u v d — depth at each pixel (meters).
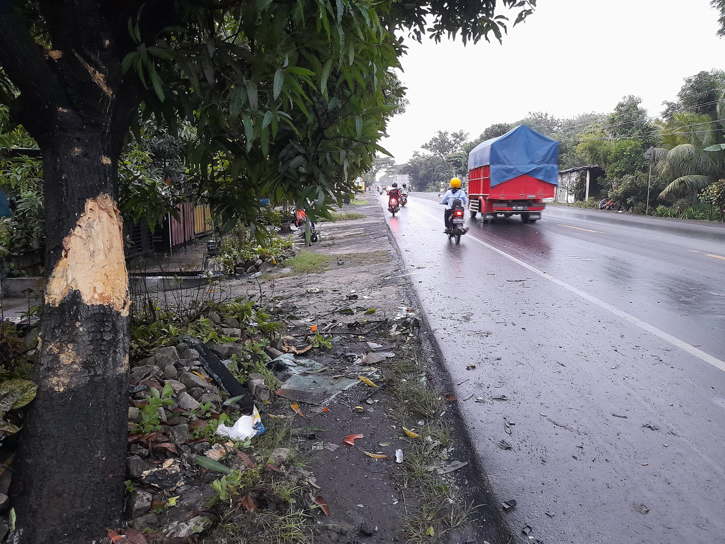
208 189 3.76
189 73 2.29
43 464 2.10
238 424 3.14
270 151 2.90
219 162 3.63
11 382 2.11
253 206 3.74
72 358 2.14
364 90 2.73
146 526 2.29
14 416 2.50
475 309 6.94
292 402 3.77
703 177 26.25
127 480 2.50
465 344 5.47
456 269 10.10
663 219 24.94
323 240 16.05
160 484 2.52
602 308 6.93
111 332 2.23
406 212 29.95
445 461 3.16
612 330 5.94
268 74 2.44
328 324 6.04
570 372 4.69
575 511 2.78
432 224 21.64
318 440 3.28
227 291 8.17
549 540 2.56
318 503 2.62
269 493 2.58
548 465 3.21
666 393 4.23
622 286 8.34
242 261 10.60
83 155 2.18
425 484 2.90
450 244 14.22
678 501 2.86
